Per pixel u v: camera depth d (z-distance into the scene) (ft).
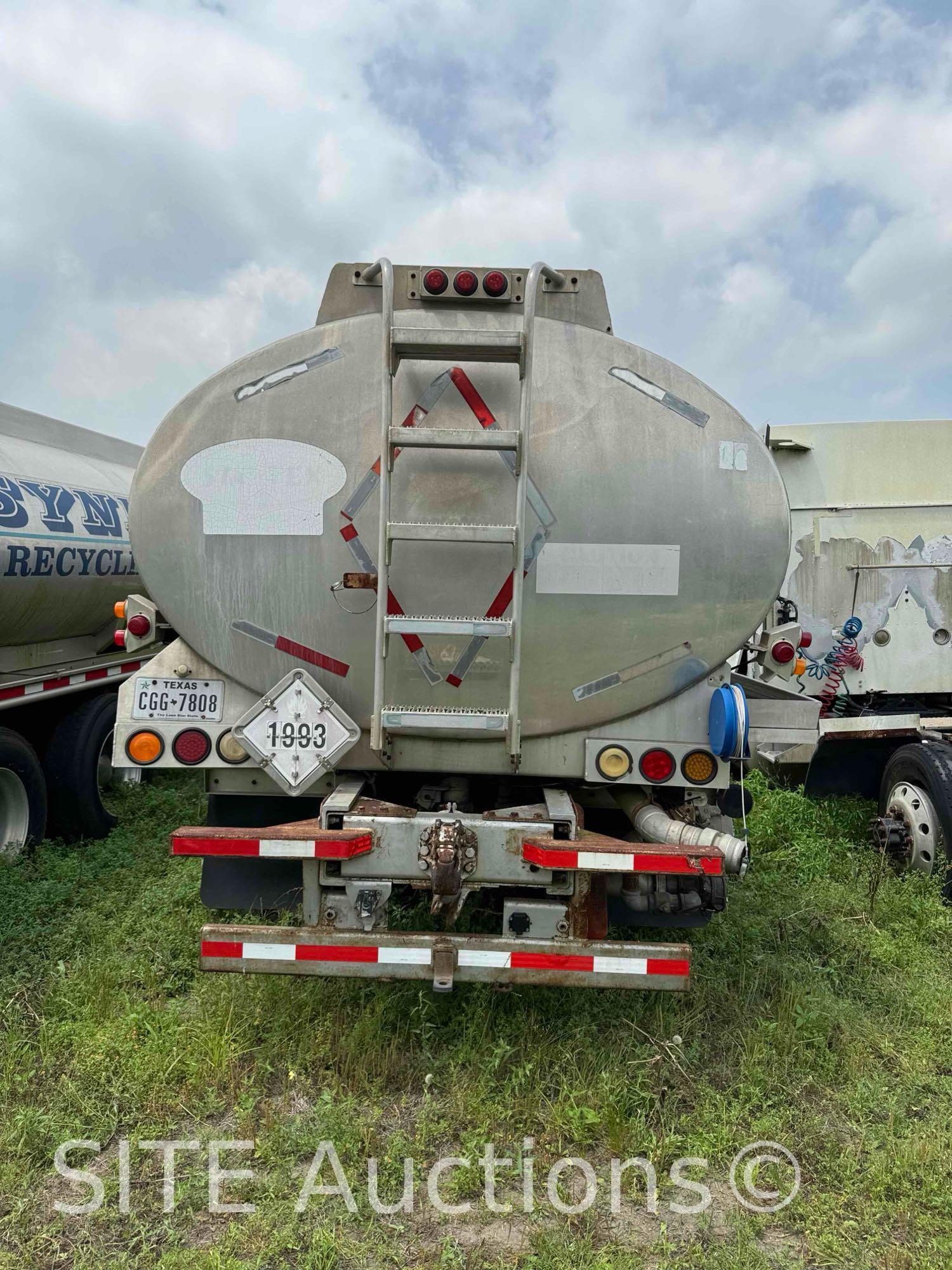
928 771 16.85
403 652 10.82
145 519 11.00
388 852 10.07
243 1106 9.58
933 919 14.83
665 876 10.80
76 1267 7.57
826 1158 9.12
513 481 10.60
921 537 21.56
